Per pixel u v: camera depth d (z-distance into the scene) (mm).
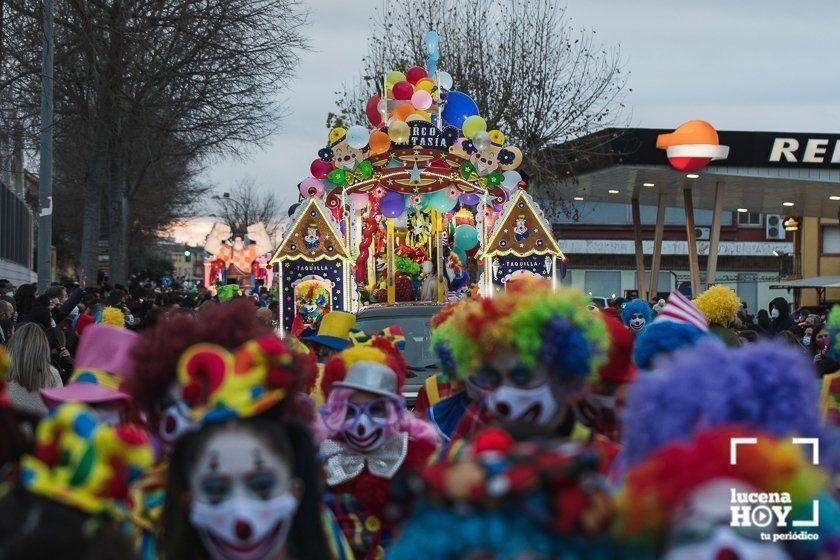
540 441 4250
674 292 6910
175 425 5125
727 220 65375
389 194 20250
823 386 6754
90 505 3758
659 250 38750
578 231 63906
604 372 6551
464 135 20328
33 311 14406
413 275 20656
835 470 3963
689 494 3256
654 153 33375
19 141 32188
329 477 7125
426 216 20828
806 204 40844
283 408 4871
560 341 5578
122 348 6125
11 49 27875
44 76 24875
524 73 37875
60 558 3662
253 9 33562
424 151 20109
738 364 3809
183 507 4641
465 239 20281
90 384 6055
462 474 3416
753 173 33219
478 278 21703
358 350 7336
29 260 55438
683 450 3307
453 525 3410
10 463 4066
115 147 40188
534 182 38125
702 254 65000
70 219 80375
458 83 37750
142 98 34812
